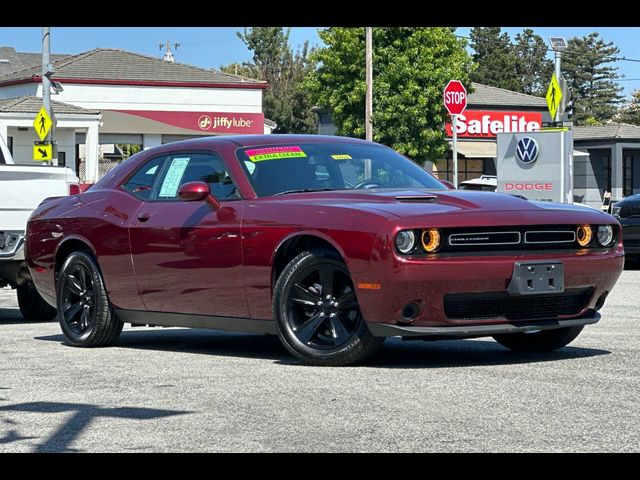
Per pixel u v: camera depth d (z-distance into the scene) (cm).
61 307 802
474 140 5062
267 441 441
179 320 728
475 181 3762
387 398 527
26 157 4306
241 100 4994
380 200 645
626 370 609
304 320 651
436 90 4306
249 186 691
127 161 804
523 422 467
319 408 505
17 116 4162
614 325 868
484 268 605
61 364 680
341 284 633
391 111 4262
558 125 2695
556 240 633
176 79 4878
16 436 464
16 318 1086
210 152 732
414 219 604
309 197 673
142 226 739
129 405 527
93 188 816
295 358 681
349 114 4344
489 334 626
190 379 602
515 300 622
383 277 600
